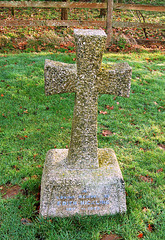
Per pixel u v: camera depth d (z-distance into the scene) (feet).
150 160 15.11
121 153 15.60
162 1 52.39
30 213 11.43
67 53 28.68
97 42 9.63
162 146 16.58
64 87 10.46
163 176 13.93
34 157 14.93
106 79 10.47
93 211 11.50
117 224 11.16
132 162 14.92
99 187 11.12
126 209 11.62
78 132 11.04
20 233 10.57
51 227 10.75
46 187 10.89
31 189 12.73
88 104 10.68
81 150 11.32
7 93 20.39
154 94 21.91
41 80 22.20
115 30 36.17
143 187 13.10
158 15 46.52
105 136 16.92
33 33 32.24
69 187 11.02
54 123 17.84
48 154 12.62
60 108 19.43
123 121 18.56
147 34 36.70
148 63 27.86
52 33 31.99
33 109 19.11
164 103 20.90
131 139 16.87
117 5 30.17
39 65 24.66
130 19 42.86
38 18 39.70
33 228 10.71
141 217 11.51
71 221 10.98
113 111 19.60
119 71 10.40
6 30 32.14
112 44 31.50
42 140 16.29
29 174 13.76
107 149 13.14
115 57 28.43
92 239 10.43
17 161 14.49
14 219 11.07
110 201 11.44
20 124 17.54
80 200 11.27
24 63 25.26
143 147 16.25
